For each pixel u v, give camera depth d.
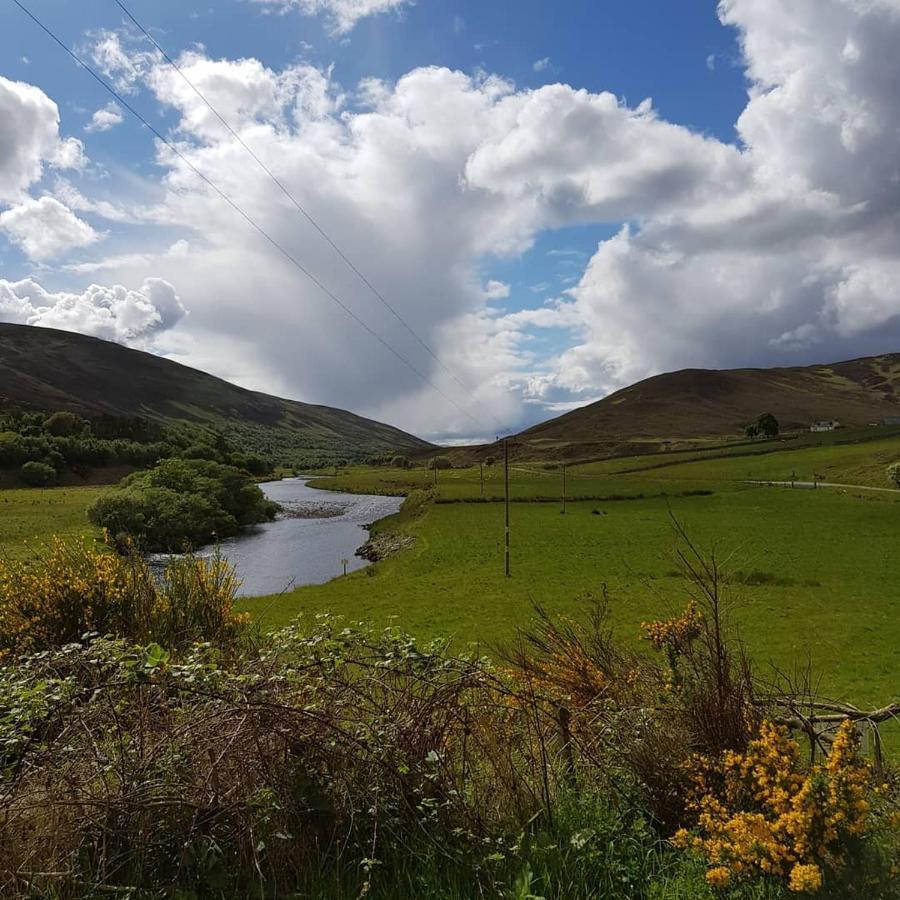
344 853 3.24
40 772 3.26
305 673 3.92
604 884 3.22
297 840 3.19
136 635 7.30
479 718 4.02
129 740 3.42
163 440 171.12
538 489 109.06
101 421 167.12
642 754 3.99
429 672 3.97
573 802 3.78
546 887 3.10
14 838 2.96
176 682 3.55
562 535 63.94
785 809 3.22
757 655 23.58
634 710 4.39
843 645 25.02
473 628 29.38
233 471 87.62
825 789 3.13
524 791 3.77
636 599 34.44
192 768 3.28
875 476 106.50
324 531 78.12
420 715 3.72
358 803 3.33
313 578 48.62
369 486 144.12
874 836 3.17
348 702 3.82
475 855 3.26
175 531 55.53
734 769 3.69
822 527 64.88
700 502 89.00
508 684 4.50
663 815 3.86
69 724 3.47
